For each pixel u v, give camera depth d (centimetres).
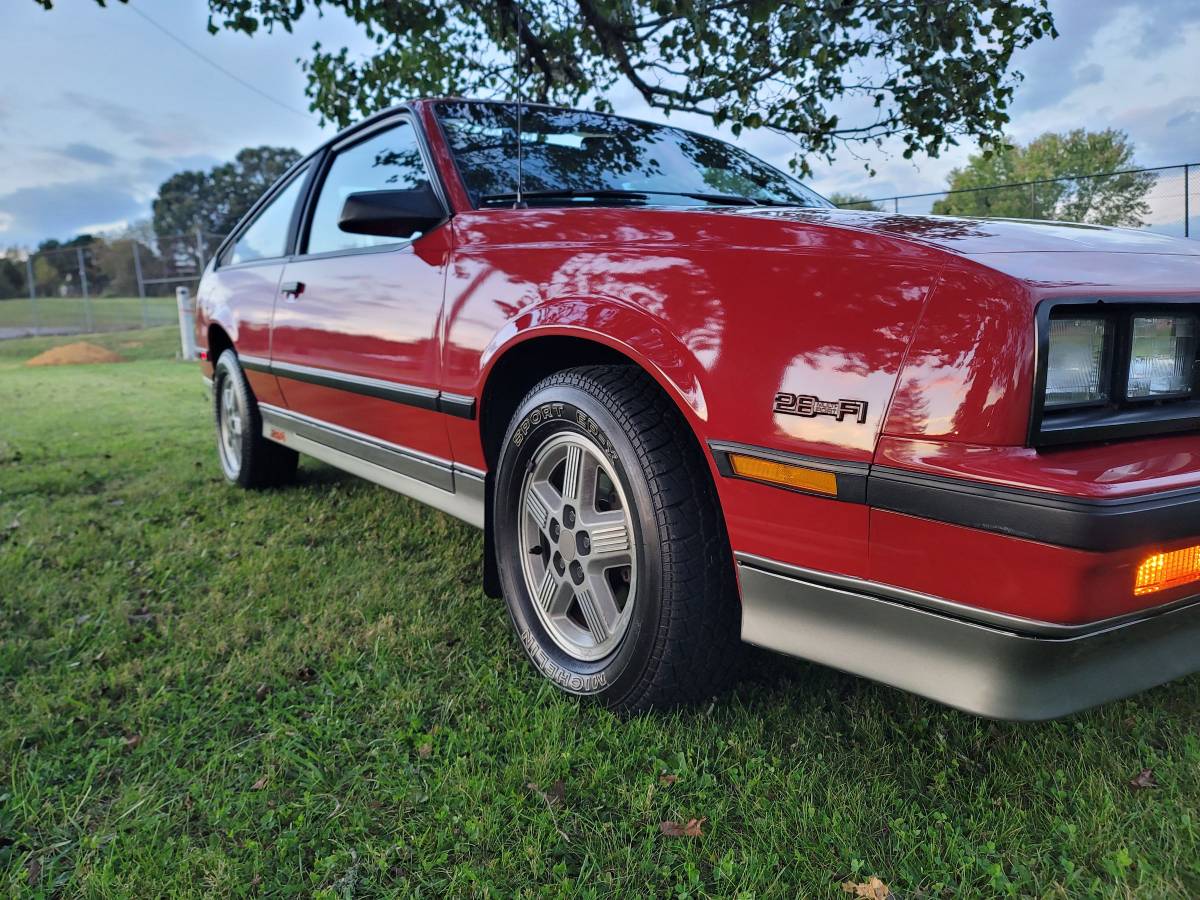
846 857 140
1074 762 163
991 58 410
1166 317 140
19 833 157
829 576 148
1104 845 140
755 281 158
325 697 200
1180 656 141
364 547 314
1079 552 118
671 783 162
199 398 861
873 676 145
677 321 167
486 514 226
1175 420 140
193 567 300
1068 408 131
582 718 189
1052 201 943
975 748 171
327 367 295
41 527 358
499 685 203
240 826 154
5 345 1919
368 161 299
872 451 138
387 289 257
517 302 204
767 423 151
